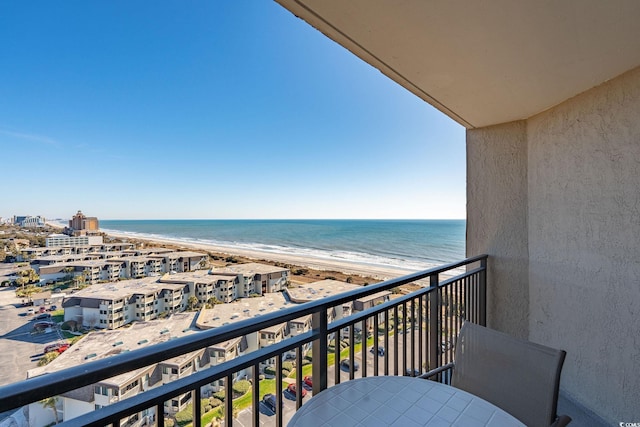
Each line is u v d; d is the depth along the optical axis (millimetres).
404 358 1713
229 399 915
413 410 1068
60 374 596
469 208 2994
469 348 1500
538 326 2492
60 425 616
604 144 1920
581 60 1638
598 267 1971
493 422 1011
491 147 2842
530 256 2582
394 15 1292
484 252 2867
